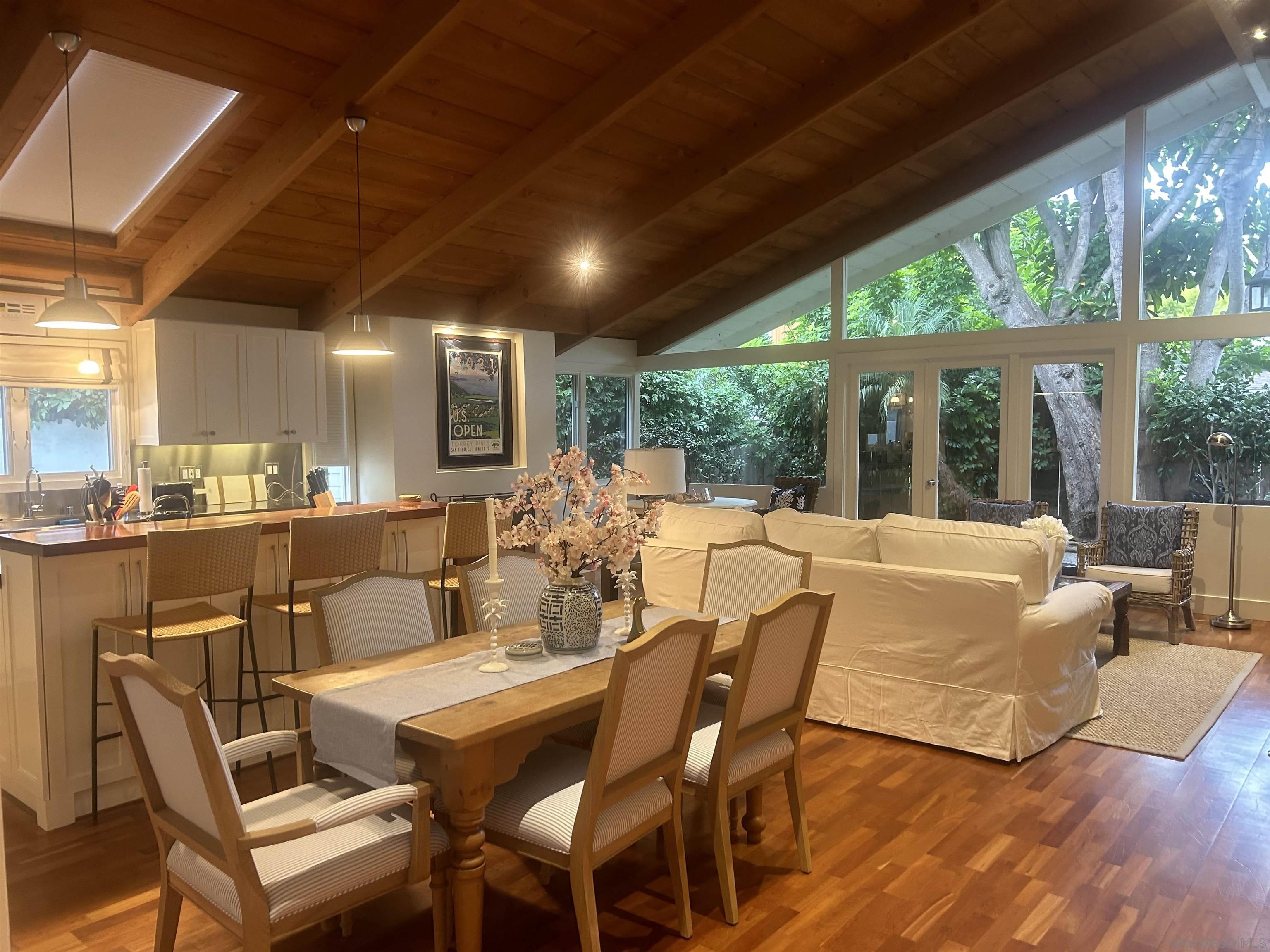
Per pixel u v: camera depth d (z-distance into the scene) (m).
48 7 3.48
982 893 2.59
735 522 4.39
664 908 2.54
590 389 9.02
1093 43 5.42
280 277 6.05
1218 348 6.16
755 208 6.93
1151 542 5.72
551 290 7.43
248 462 6.44
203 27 3.79
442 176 5.33
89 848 2.92
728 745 2.38
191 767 1.78
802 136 5.98
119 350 5.67
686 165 5.91
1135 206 6.37
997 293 7.07
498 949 2.33
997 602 3.56
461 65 4.43
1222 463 6.18
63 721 3.11
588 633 2.65
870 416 7.82
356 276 6.15
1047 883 2.64
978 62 5.61
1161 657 5.14
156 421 5.54
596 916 2.05
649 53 4.58
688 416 9.12
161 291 5.45
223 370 5.81
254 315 6.34
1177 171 6.25
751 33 4.79
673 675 2.15
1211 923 2.42
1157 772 3.47
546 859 2.11
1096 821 3.05
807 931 2.39
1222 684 4.60
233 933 1.83
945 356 7.35
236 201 4.85
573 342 8.27
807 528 4.16
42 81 3.79
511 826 2.17
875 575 3.88
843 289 7.87
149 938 2.38
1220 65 5.99
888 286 7.63
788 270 8.14
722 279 8.25
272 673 3.77
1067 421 6.78
